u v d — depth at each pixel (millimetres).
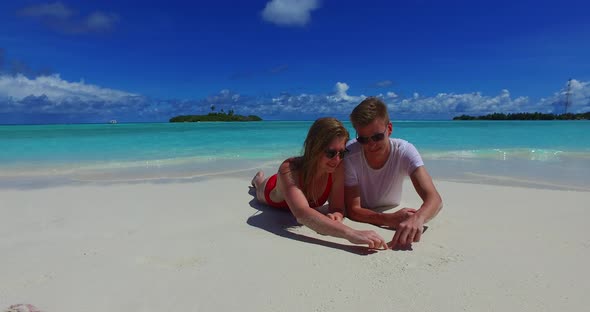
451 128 24547
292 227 2873
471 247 2344
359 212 3027
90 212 3270
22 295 1714
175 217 3129
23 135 16781
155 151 9336
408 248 2350
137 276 1927
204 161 7188
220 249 2340
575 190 4191
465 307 1605
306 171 2844
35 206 3475
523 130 21141
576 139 13164
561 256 2164
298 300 1685
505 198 3750
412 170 2977
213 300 1684
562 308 1586
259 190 3568
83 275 1935
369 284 1840
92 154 8539
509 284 1814
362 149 3109
